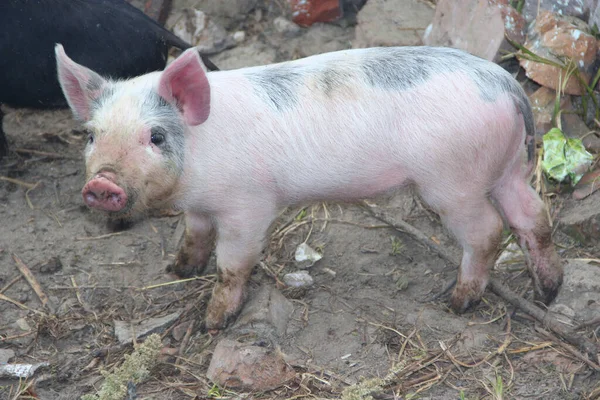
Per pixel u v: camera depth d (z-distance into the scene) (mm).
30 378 4562
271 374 4371
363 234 5602
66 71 4238
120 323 4914
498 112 4191
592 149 5906
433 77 4230
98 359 4684
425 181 4336
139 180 4031
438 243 5469
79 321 4992
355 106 4277
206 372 4484
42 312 5082
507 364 4457
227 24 7441
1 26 5461
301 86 4363
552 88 6012
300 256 5336
